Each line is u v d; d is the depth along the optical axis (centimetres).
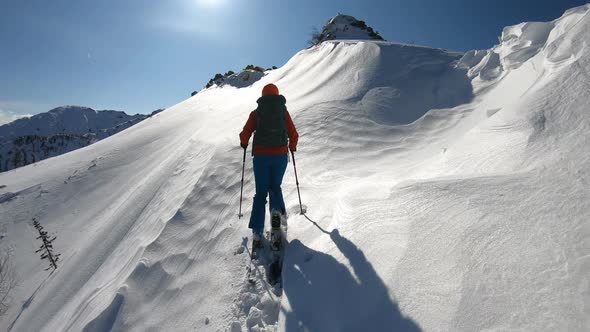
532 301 160
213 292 342
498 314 163
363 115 811
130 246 675
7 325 965
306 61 1912
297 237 349
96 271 783
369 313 203
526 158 305
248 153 715
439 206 268
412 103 844
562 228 192
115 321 372
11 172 2588
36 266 1266
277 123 336
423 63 1052
